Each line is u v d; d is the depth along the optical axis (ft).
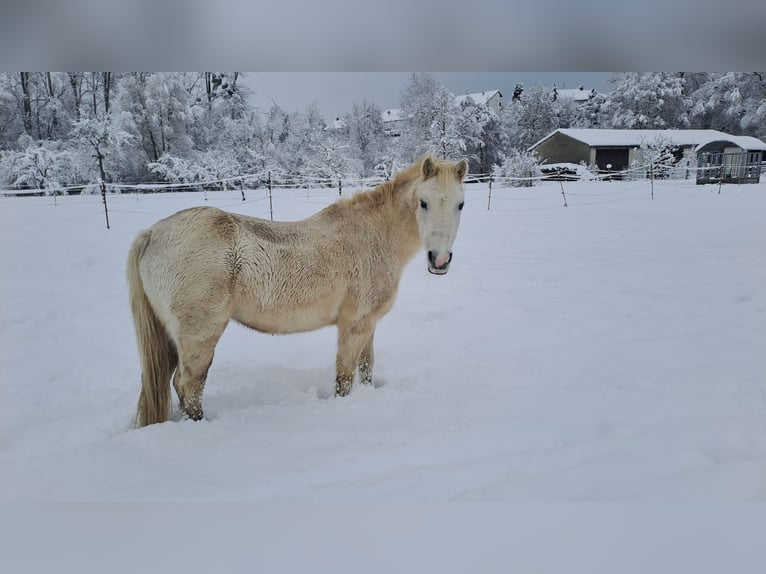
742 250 26.96
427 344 14.58
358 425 9.12
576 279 22.12
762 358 12.60
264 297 9.78
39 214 38.96
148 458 7.61
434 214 9.76
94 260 25.85
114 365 13.38
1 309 18.03
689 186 60.03
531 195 55.77
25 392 11.50
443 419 9.41
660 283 20.90
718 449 8.14
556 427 9.09
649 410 9.82
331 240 10.26
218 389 11.57
